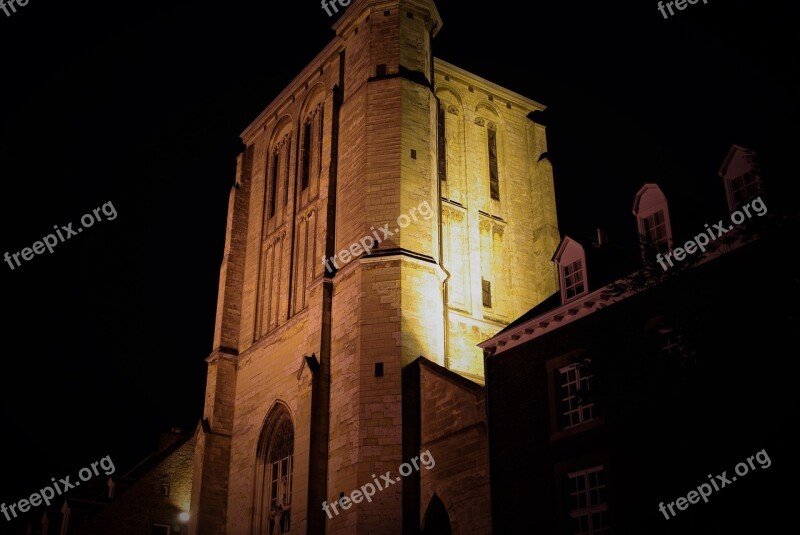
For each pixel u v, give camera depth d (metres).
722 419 25.00
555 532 29.09
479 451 33.69
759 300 21.91
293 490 40.19
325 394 41.31
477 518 32.78
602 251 32.56
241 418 50.00
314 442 40.03
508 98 55.06
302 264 49.50
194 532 47.03
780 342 22.94
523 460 31.16
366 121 45.59
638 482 27.06
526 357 32.53
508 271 49.75
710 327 22.27
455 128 51.59
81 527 53.75
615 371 23.72
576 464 29.20
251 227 56.34
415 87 46.53
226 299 53.97
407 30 48.62
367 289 41.09
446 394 36.66
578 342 30.67
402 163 43.94
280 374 47.41
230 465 49.38
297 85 55.47
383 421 37.91
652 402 23.91
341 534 37.19
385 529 35.84
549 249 50.25
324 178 48.25
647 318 28.42
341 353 41.34
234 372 52.22
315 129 52.53
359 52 49.28
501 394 33.00
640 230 31.12
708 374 22.78
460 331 45.34
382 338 39.78
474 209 49.75
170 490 57.31
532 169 53.50
